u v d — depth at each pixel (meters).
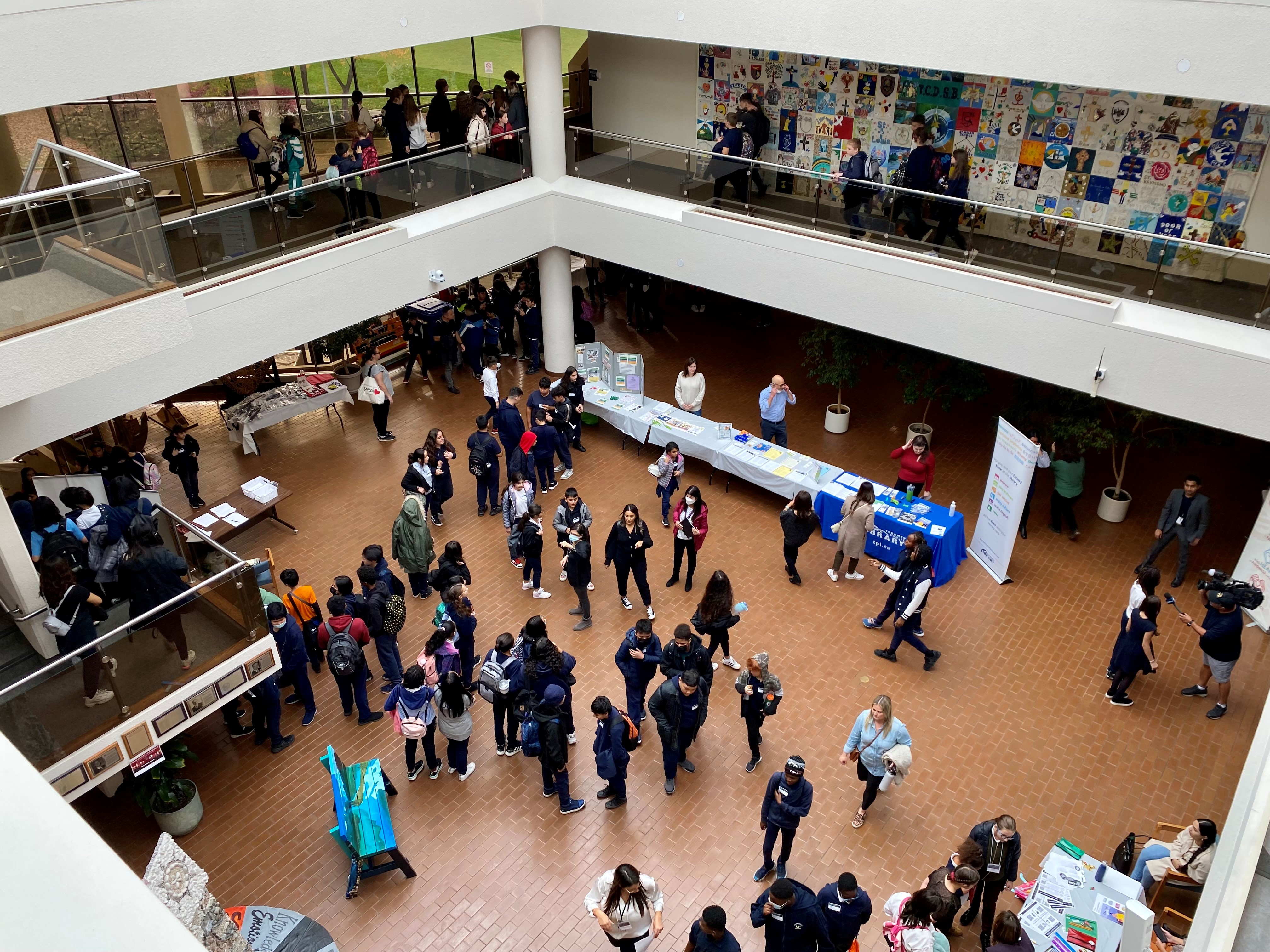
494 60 19.62
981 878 7.02
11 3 8.09
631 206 13.91
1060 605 11.06
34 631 8.38
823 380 14.01
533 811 8.62
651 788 8.81
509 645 8.56
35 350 7.45
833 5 10.73
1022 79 9.83
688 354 17.39
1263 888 2.52
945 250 11.34
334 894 7.91
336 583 9.20
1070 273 10.57
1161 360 9.94
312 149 14.84
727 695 9.84
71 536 8.37
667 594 11.30
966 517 12.65
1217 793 8.64
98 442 11.73
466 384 16.34
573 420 13.90
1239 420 9.70
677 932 7.52
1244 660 10.16
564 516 10.32
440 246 13.17
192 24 9.40
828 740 9.29
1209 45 8.64
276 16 10.10
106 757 7.48
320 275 11.67
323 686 10.16
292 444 14.59
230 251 10.89
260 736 9.39
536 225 14.70
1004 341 11.03
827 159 14.67
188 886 5.36
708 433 13.36
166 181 13.26
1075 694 9.79
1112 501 12.43
